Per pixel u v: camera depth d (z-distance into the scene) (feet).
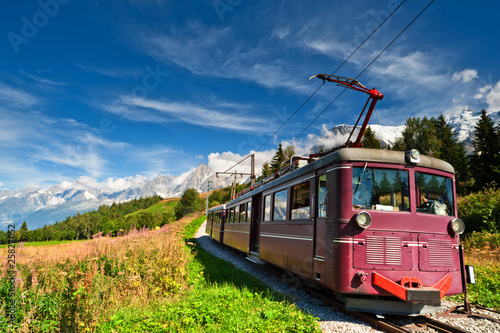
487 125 153.79
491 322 18.31
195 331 15.66
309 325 16.97
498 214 49.29
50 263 23.95
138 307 19.85
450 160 165.17
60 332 17.15
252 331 15.81
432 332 17.07
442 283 19.30
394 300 19.54
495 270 29.78
